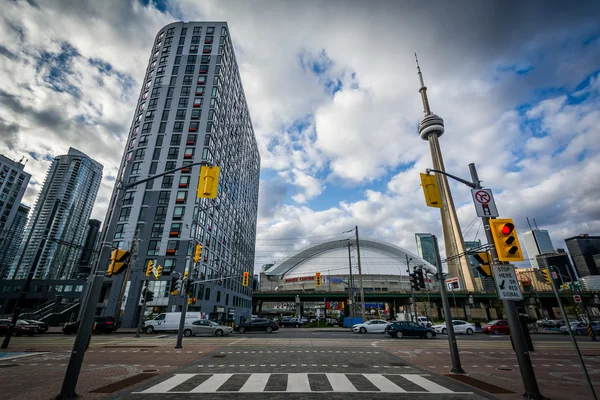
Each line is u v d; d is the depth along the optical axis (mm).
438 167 97500
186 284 18406
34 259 17156
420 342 21125
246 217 79688
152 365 11375
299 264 103500
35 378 8883
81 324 7379
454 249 88438
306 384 8266
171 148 50688
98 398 6820
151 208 45969
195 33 62500
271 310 121750
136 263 42938
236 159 69438
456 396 7219
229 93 64750
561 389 8367
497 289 8109
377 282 89312
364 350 16312
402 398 6977
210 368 10758
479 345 19312
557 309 86125
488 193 9531
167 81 57281
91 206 85562
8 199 109750
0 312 69062
